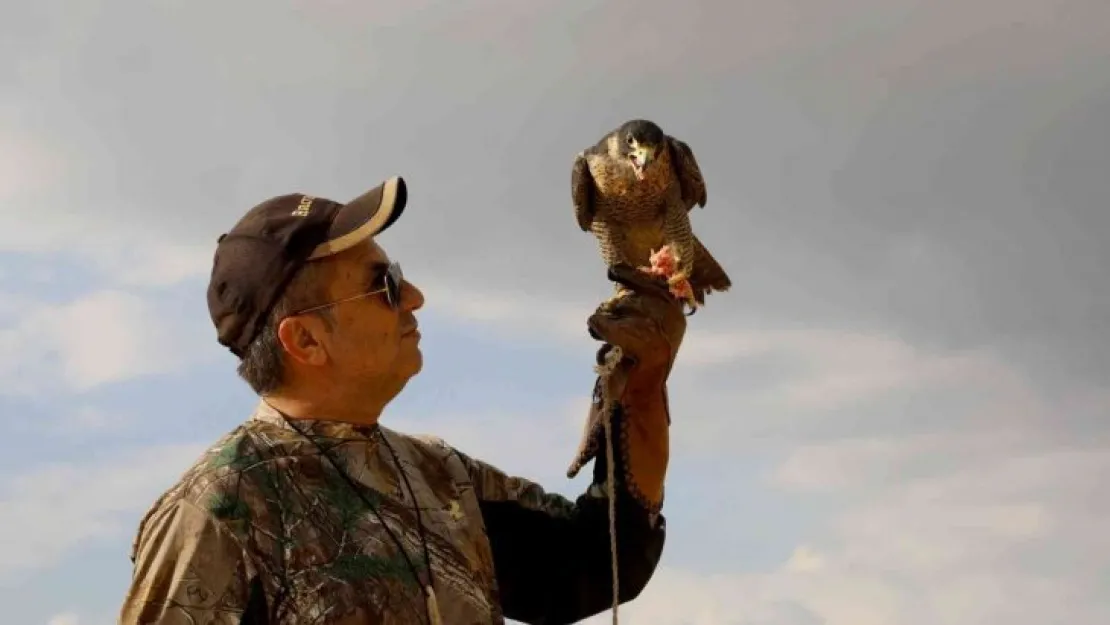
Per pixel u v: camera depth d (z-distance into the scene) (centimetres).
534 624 339
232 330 300
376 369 299
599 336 312
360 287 299
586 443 325
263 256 295
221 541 265
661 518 335
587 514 330
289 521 274
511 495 335
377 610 273
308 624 265
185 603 258
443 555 294
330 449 290
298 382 298
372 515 286
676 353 324
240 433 288
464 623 291
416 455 314
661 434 327
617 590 306
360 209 293
